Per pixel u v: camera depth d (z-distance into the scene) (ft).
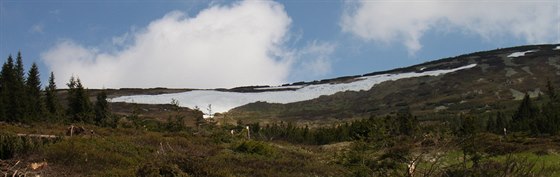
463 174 33.30
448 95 330.95
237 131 154.10
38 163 46.60
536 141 96.32
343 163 39.60
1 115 132.57
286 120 305.73
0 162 46.09
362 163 37.55
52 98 177.37
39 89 182.80
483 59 456.86
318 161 69.10
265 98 391.45
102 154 53.72
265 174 56.18
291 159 71.31
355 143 39.27
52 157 49.98
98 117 169.58
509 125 156.76
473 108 273.33
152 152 65.31
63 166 48.11
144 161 53.31
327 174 58.70
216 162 58.85
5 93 142.41
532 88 318.45
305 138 162.91
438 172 33.27
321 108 349.61
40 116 148.15
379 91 384.06
